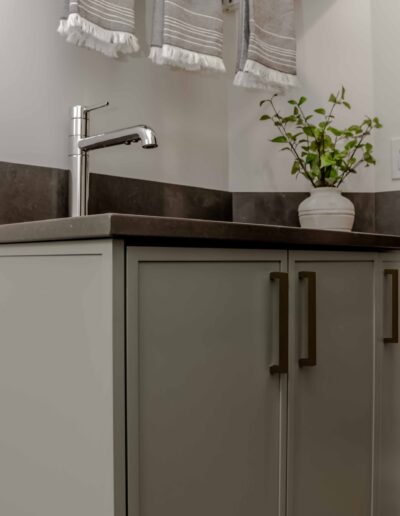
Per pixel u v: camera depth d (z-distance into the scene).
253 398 0.97
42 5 1.26
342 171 1.60
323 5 1.74
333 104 1.72
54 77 1.29
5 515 0.96
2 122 1.19
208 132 1.71
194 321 0.86
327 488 1.16
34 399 0.88
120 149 1.44
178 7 1.31
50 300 0.85
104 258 0.75
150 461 0.79
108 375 0.74
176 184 1.60
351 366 1.22
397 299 1.34
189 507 0.86
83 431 0.79
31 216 1.24
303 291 1.08
